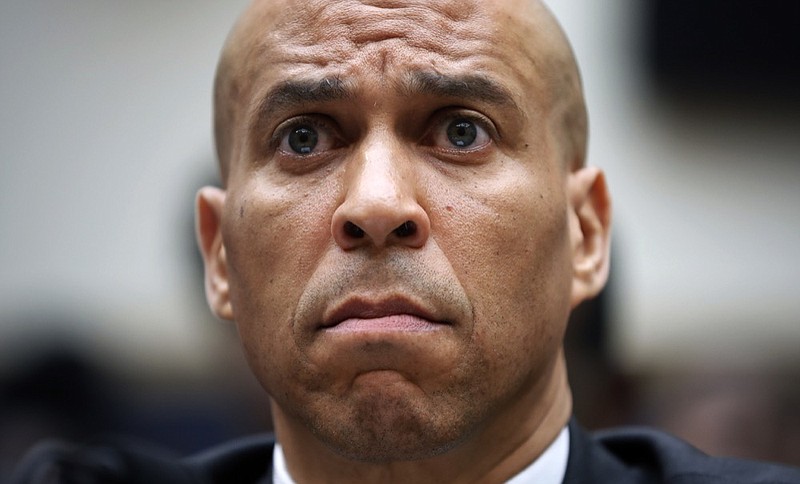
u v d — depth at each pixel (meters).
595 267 3.01
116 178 5.50
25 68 5.54
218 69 2.99
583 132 3.03
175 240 5.03
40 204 5.51
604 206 3.04
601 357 4.04
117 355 5.34
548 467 2.90
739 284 5.32
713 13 5.54
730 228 5.39
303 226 2.69
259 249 2.74
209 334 4.61
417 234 2.60
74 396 4.61
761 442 4.09
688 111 5.44
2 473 4.36
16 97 5.54
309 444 2.83
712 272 5.34
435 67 2.70
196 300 4.63
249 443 3.35
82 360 4.68
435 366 2.58
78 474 3.35
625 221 5.37
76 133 5.53
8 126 5.53
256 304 2.74
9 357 4.81
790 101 5.47
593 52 5.45
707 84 5.46
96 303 5.41
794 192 5.41
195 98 5.49
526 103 2.79
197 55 5.51
